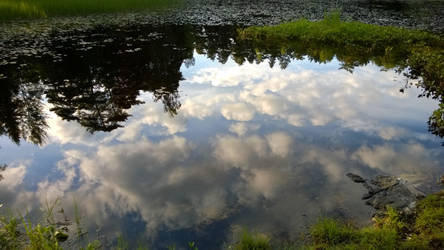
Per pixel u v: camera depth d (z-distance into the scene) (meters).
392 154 6.20
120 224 4.56
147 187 5.39
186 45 15.95
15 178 5.68
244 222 4.54
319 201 4.92
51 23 21.48
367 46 15.07
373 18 22.50
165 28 20.27
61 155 6.44
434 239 3.85
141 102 9.05
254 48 15.56
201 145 6.71
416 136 6.87
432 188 5.08
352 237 4.07
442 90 9.16
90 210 4.86
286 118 7.93
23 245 4.09
